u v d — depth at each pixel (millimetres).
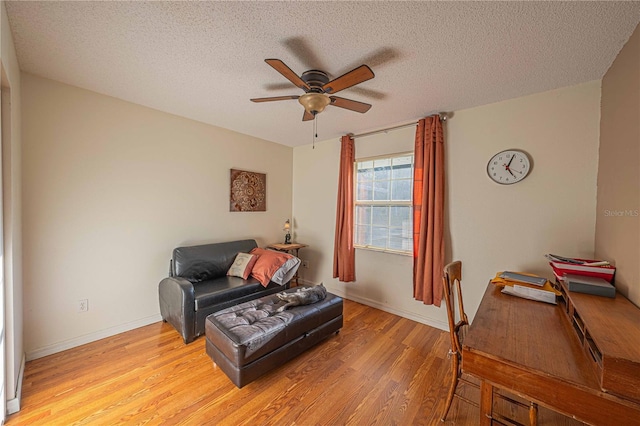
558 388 911
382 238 3354
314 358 2217
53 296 2191
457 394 1780
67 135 2227
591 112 2004
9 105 1562
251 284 2906
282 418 1593
